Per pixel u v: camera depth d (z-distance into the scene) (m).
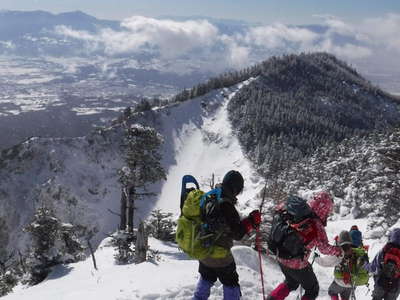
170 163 169.00
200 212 5.08
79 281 13.02
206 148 180.75
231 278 5.38
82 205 119.56
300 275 5.62
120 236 26.09
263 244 15.00
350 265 7.33
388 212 27.47
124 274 10.22
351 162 70.62
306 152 170.00
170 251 25.00
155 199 140.75
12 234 102.19
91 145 140.88
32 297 10.47
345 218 42.72
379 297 6.94
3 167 121.00
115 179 134.88
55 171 124.44
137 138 31.58
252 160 162.38
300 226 5.43
